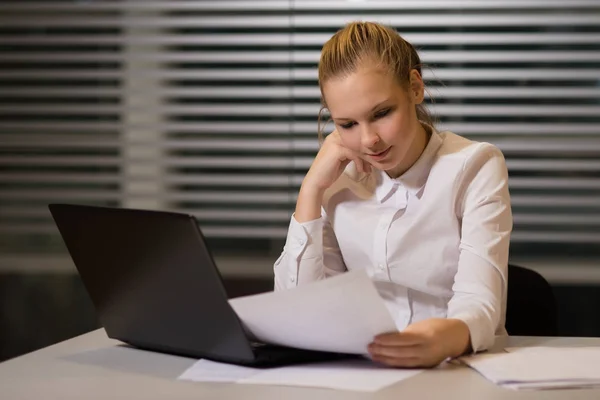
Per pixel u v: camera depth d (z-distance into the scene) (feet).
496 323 5.54
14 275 12.43
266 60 11.80
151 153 12.16
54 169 12.37
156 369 5.19
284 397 4.48
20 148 12.35
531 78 11.36
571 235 11.35
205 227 12.07
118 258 5.27
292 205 12.19
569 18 11.25
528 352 5.34
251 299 4.75
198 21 11.93
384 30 5.85
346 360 5.30
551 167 11.39
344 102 5.62
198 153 12.30
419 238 6.43
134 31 12.16
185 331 5.28
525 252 12.11
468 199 6.19
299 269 6.35
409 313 6.62
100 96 12.09
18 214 12.19
